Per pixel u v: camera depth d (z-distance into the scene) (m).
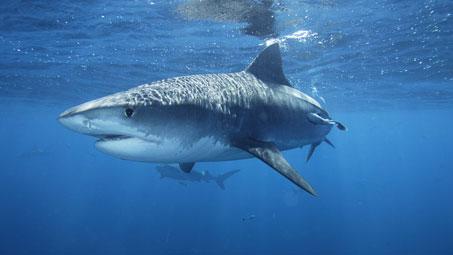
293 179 3.96
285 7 10.67
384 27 12.59
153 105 3.75
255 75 5.96
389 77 21.28
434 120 52.56
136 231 50.62
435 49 15.43
